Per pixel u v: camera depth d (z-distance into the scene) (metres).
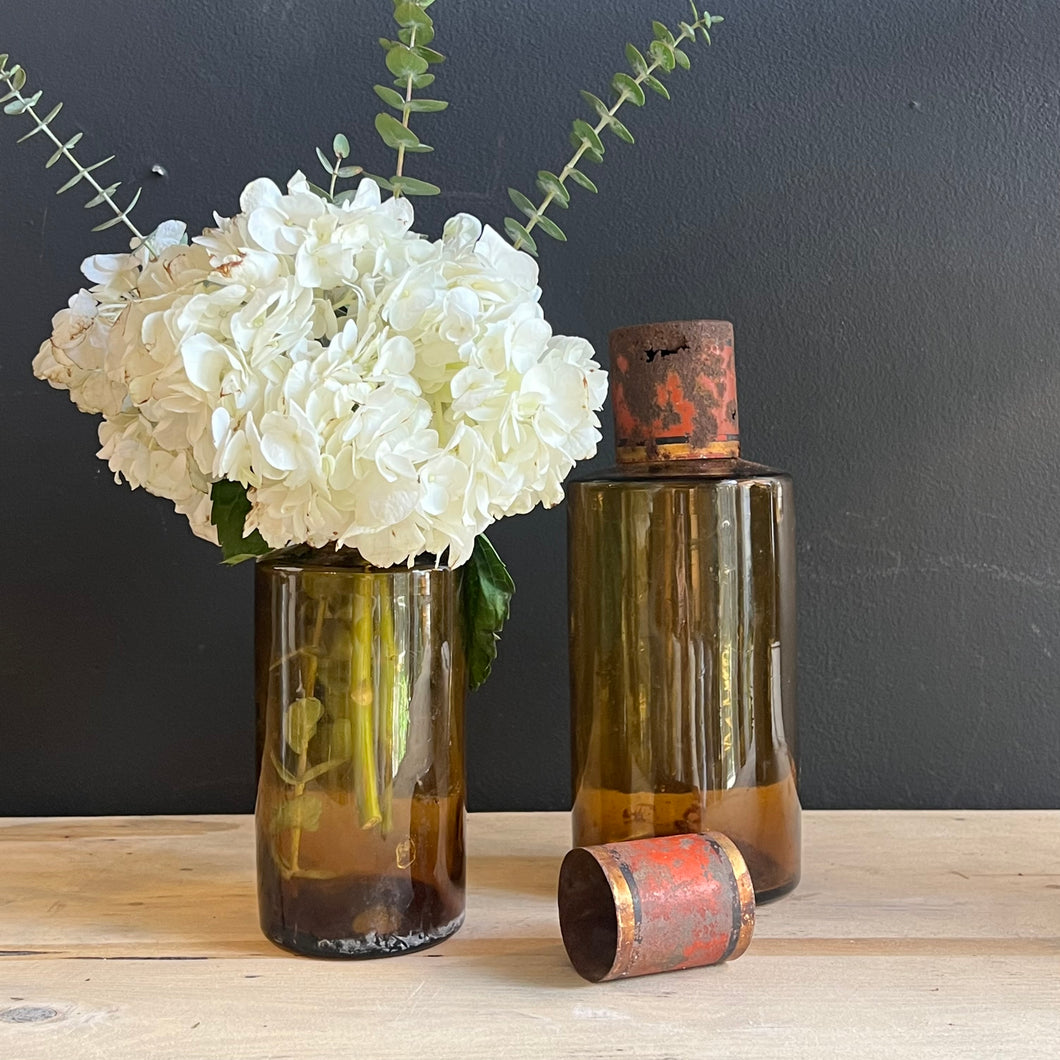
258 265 0.63
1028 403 1.09
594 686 0.86
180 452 0.69
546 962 0.75
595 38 1.09
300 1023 0.67
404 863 0.75
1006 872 0.91
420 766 0.75
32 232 1.08
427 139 1.09
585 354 0.73
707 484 0.82
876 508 1.10
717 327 0.85
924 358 1.10
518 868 0.94
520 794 1.12
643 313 1.10
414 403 0.64
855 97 1.09
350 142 1.09
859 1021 0.66
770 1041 0.64
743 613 0.83
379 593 0.73
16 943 0.79
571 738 0.90
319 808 0.74
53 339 0.71
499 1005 0.69
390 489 0.62
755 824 0.83
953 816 1.06
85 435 1.09
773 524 0.84
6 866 0.95
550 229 0.82
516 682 1.11
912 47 1.09
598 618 0.85
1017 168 1.09
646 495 0.82
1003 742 1.11
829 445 1.10
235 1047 0.64
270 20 1.08
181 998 0.70
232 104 1.08
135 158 1.08
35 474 1.09
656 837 0.79
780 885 0.84
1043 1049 0.63
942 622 1.11
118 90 1.08
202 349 0.62
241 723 1.11
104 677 1.10
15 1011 0.68
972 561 1.10
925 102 1.09
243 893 0.89
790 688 0.86
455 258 0.70
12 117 1.07
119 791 1.11
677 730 0.82
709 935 0.70
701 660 0.82
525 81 1.09
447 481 0.64
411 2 0.73
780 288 1.10
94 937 0.80
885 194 1.09
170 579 1.10
